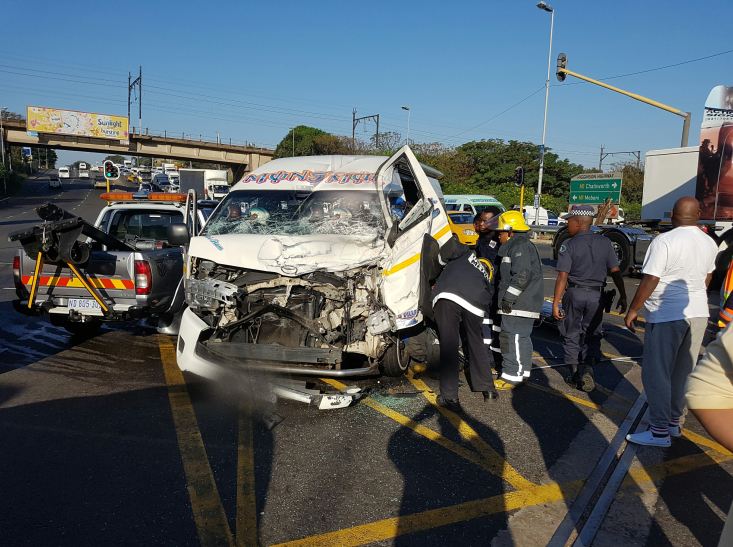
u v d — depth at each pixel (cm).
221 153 6844
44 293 620
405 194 652
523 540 310
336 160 663
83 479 367
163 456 402
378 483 371
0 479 364
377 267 497
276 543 303
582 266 557
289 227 561
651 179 1628
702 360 172
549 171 5544
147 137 6356
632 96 1953
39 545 295
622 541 311
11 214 3725
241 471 383
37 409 486
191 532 311
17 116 6581
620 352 730
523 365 552
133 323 800
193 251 519
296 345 488
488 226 681
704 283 431
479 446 431
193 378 573
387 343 506
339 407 483
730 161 1352
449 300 495
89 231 605
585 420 489
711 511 345
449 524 324
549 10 2773
